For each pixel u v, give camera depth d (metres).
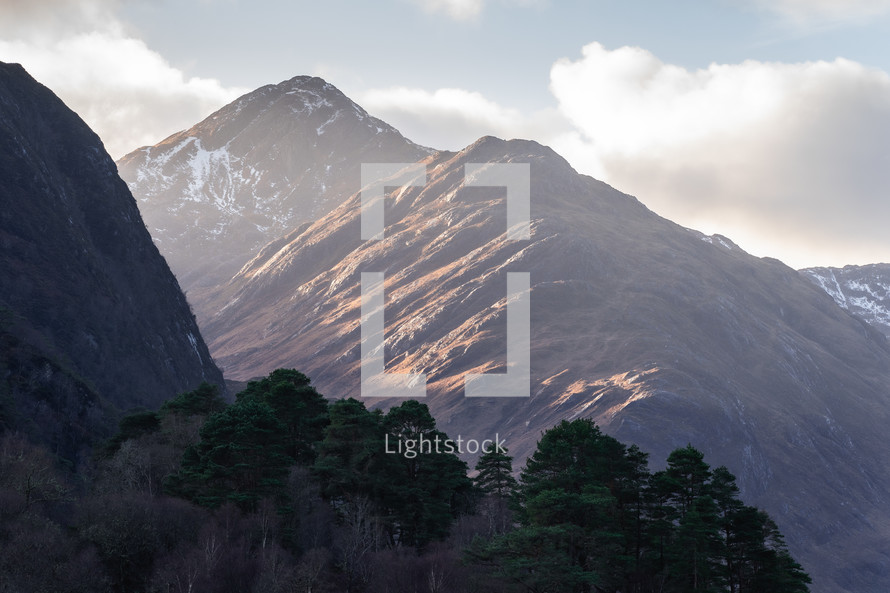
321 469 97.12
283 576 80.88
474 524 100.69
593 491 82.25
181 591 77.94
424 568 87.12
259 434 94.75
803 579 89.31
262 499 91.06
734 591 85.88
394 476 99.75
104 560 83.31
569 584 73.50
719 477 86.75
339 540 91.19
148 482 100.81
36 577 75.94
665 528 84.81
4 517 84.94
